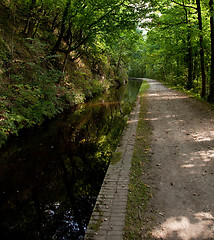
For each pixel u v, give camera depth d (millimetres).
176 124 8016
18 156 6051
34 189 4621
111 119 11070
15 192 4465
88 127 9445
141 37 13648
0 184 4695
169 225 2996
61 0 10461
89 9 11734
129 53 33406
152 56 22578
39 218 3717
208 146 5672
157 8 12164
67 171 5453
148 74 63531
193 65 20750
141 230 2926
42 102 9266
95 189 4602
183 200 3529
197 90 18359
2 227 3518
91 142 7590
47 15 13203
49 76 11305
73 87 14039
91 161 6051
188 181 4078
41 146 6875
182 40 18266
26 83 9266
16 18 11906
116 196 3721
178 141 6203
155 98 15281
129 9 11648
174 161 4938
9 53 9281
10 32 10391
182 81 24328
